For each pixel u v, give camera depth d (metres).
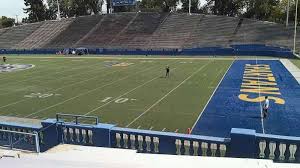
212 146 9.45
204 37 72.38
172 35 76.06
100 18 89.56
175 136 8.92
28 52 75.00
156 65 46.62
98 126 9.84
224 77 34.22
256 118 18.83
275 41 64.88
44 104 23.61
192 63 48.03
